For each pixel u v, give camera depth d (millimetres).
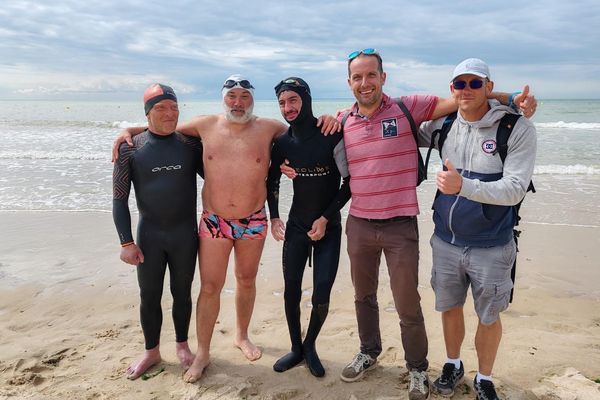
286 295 3531
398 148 3016
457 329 3223
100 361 3664
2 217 7539
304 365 3625
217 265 3508
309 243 3482
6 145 15016
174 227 3402
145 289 3453
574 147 15773
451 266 2988
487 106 2793
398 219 3047
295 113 3225
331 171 3395
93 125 22594
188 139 3506
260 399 3162
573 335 4066
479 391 3094
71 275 5375
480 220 2795
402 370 3539
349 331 4203
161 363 3648
